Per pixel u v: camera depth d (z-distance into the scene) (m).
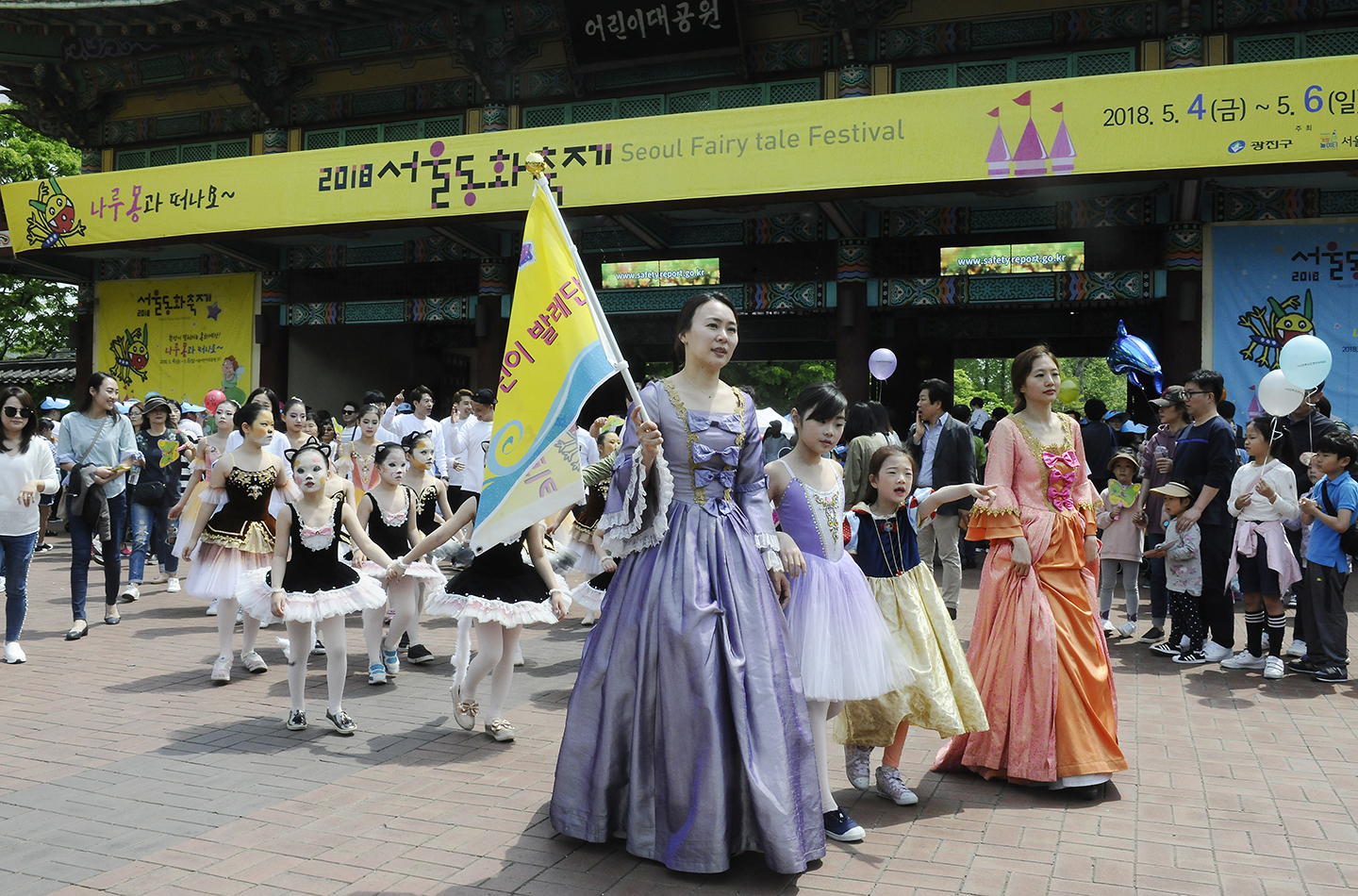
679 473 3.85
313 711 5.86
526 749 5.15
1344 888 3.48
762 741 3.58
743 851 3.66
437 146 13.17
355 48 16.66
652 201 12.15
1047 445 4.75
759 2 14.38
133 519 10.10
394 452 6.73
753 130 11.78
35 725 5.51
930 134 11.13
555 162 12.59
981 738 4.66
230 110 17.69
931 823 4.13
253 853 3.76
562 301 4.06
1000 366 39.03
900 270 14.27
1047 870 3.64
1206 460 7.20
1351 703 6.11
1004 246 13.76
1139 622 9.09
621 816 3.78
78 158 26.81
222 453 9.07
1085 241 13.55
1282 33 12.41
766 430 9.48
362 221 13.56
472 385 22.84
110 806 4.27
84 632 8.05
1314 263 12.53
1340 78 9.95
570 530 7.34
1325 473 6.85
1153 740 5.32
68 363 24.14
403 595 6.76
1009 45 13.41
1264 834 3.99
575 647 7.74
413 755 5.05
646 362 18.64
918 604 4.41
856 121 11.40
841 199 11.84
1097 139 10.59
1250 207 12.70
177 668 7.03
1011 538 4.60
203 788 4.51
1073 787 4.42
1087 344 16.77
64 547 14.45
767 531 3.91
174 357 18.55
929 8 13.67
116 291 19.03
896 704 4.26
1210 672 6.95
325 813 4.20
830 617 4.02
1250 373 12.71
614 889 3.46
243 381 17.98
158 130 18.23
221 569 6.53
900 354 16.62
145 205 14.83
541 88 15.62
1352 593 10.21
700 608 3.64
